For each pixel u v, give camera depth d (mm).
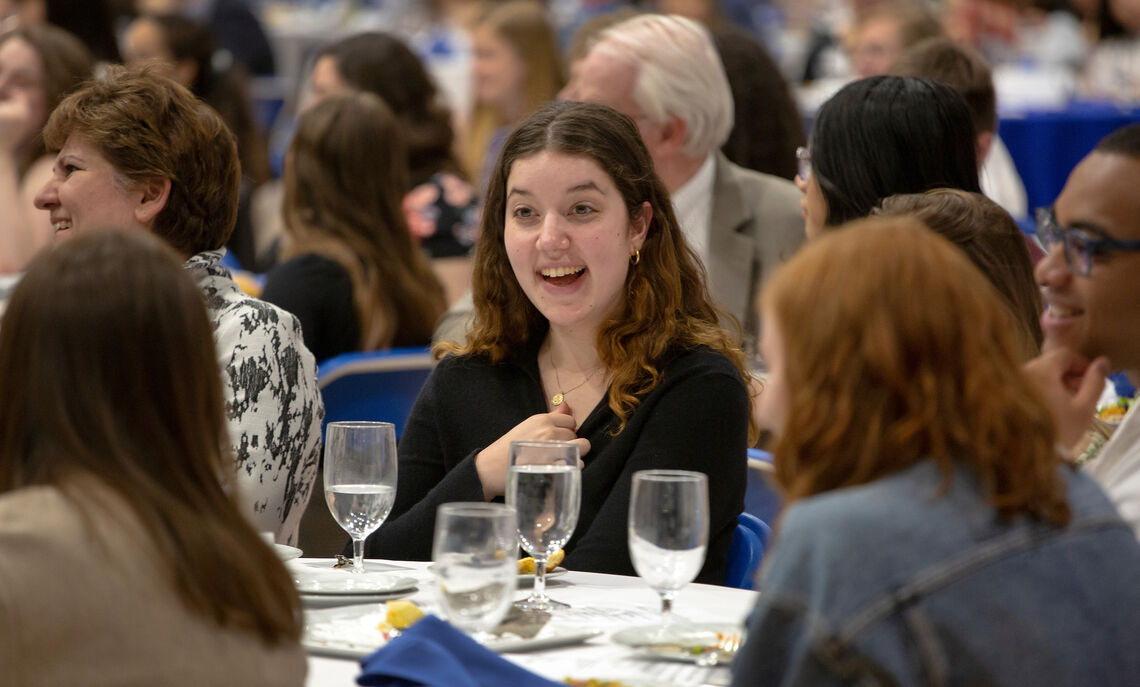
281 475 4664
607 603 3654
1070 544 2506
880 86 5250
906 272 2504
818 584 2387
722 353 4496
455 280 8703
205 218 4742
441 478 4742
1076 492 2641
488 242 4656
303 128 7027
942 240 2588
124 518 2459
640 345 4430
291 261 6930
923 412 2463
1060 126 12742
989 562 2406
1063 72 16078
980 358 2488
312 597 3564
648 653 3164
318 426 4879
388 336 7055
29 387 2520
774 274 2697
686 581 3229
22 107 9195
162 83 4668
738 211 6848
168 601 2467
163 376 2551
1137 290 3355
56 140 4672
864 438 2494
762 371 5961
